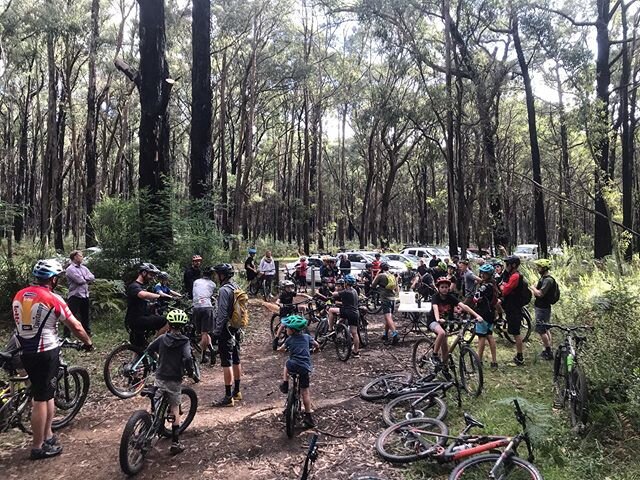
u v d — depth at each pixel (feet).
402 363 30.66
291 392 19.67
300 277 66.59
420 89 97.86
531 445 17.44
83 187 115.85
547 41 67.41
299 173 159.94
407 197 234.79
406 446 17.69
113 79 116.88
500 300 29.04
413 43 78.13
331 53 136.05
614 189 45.98
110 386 23.72
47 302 17.51
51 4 86.84
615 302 24.02
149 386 17.71
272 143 176.04
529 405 17.76
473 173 98.12
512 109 140.87
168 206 48.32
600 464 16.61
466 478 14.83
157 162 50.62
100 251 47.03
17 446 18.62
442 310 24.97
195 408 19.93
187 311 31.32
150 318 25.52
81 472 16.67
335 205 208.54
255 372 29.35
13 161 155.33
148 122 50.06
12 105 149.89
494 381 25.48
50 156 104.63
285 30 123.34
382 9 76.07
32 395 18.16
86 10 101.55
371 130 143.43
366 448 18.51
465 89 79.66
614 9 64.85
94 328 37.68
